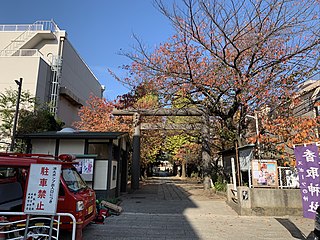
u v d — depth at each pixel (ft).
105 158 39.63
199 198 43.47
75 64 90.02
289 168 31.42
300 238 20.72
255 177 30.71
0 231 14.84
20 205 18.13
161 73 40.78
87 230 22.18
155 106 54.75
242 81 36.09
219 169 63.16
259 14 32.48
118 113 57.41
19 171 20.27
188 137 69.62
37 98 62.28
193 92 41.27
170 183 81.05
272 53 36.04
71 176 20.10
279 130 32.07
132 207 34.04
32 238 16.37
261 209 29.37
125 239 19.79
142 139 77.56
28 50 70.13
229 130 44.70
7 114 53.72
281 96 36.19
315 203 17.93
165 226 24.11
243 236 21.15
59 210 17.56
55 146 39.93
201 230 22.86
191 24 35.06
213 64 39.34
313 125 29.84
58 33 79.87
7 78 64.95
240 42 36.19
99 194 37.86
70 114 85.81
